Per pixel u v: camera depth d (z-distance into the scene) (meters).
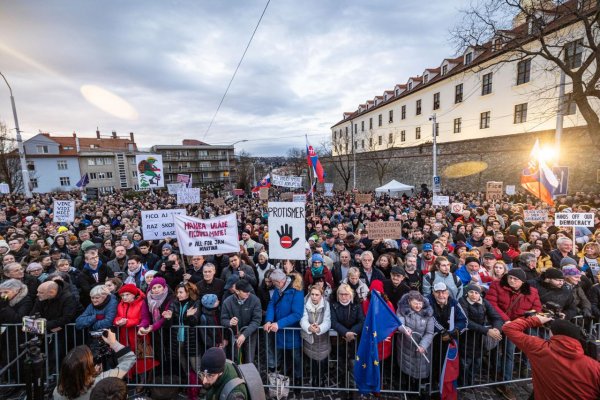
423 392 3.96
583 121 19.44
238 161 77.00
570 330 2.62
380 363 4.26
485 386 4.32
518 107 24.62
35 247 6.38
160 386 4.18
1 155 31.73
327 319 4.09
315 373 4.50
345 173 48.19
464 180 29.20
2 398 4.05
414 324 3.92
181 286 4.21
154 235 7.09
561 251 6.09
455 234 8.19
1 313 4.17
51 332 4.14
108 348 3.26
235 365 2.62
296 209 4.86
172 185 20.52
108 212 14.74
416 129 37.78
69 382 2.45
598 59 10.36
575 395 2.50
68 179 52.81
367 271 5.36
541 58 22.27
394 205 16.05
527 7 11.98
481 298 4.22
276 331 4.09
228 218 5.23
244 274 5.28
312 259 5.04
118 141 64.44
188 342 4.08
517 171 24.00
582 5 10.66
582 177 19.23
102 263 5.73
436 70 36.62
